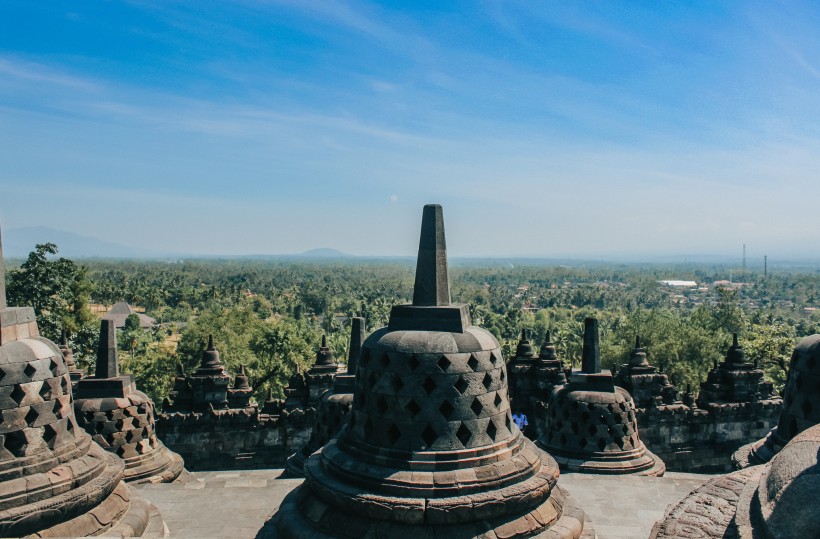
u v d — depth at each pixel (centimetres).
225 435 2478
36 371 946
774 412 2658
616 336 6838
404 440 884
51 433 965
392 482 852
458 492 843
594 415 1719
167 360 5069
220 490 1499
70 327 4762
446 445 877
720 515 575
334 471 916
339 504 870
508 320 10506
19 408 922
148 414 1689
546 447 1780
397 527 834
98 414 1591
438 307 943
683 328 5962
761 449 1228
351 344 1669
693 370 5447
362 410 936
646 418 2584
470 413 892
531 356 2794
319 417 1648
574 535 899
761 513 488
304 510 921
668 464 2580
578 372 1814
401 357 900
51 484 920
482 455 884
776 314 15000
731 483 633
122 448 1600
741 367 2697
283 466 2492
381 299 13275
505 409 942
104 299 12362
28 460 919
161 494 1471
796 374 1170
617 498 1475
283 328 5344
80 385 1628
